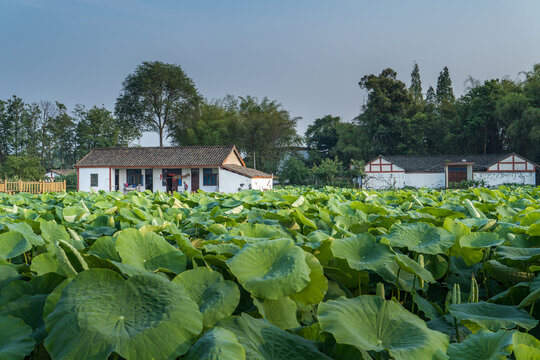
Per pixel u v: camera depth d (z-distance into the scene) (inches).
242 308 72.1
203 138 2844.5
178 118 2987.2
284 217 145.3
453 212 163.2
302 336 67.6
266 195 260.1
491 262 99.0
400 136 2677.2
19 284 67.7
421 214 160.6
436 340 59.2
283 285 65.6
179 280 67.0
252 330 57.5
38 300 64.8
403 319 63.6
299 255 70.5
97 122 3486.7
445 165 2004.2
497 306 72.3
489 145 2596.0
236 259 70.7
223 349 46.3
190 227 147.2
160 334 50.4
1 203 269.1
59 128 3555.6
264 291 65.2
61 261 64.8
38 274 71.4
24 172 2332.7
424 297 99.3
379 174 2108.8
